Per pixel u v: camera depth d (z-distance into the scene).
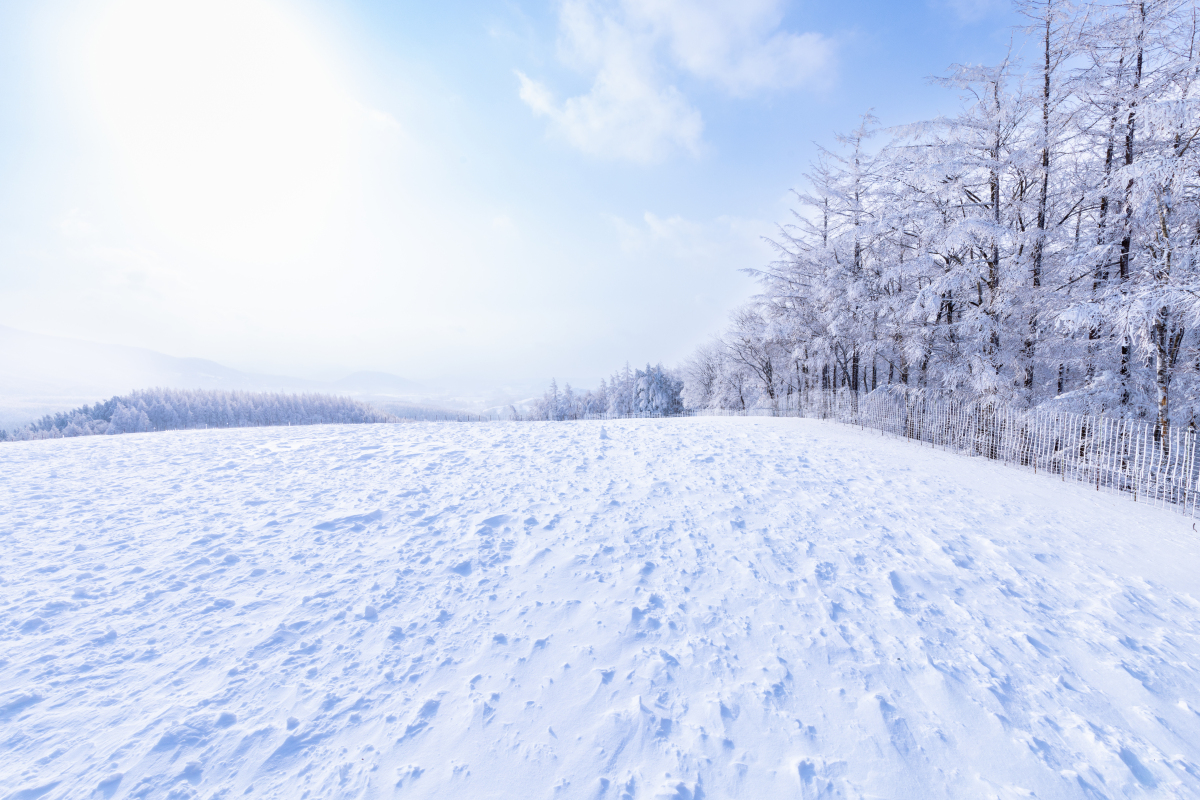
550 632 3.62
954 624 3.89
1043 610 4.17
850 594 4.27
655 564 4.68
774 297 21.70
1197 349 11.49
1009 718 2.92
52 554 4.73
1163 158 9.22
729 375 34.34
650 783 2.43
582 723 2.78
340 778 2.42
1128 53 11.02
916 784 2.47
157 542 5.02
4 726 2.66
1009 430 11.49
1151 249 10.97
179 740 2.59
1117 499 7.78
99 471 7.71
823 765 2.55
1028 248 12.30
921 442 13.14
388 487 6.86
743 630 3.69
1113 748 2.73
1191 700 3.14
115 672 3.12
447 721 2.78
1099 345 12.31
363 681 3.09
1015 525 6.16
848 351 20.36
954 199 13.78
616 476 7.50
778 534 5.46
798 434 12.42
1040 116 12.15
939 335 15.09
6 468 7.93
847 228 18.22
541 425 14.01
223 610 3.83
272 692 2.97
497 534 5.31
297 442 10.34
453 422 15.12
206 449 9.54
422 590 4.17
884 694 3.07
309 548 4.92
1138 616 4.13
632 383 57.53
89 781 2.36
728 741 2.69
